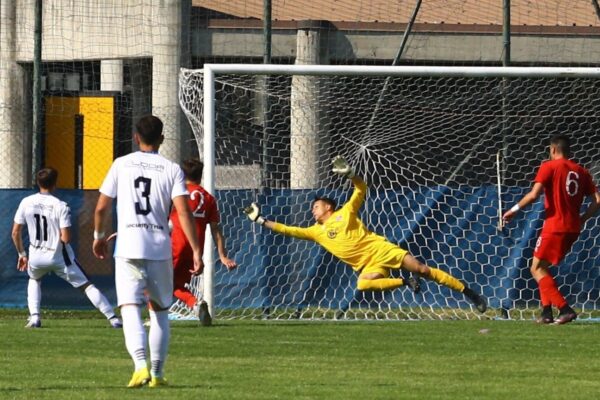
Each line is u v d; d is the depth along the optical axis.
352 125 67.06
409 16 74.50
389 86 68.81
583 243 56.97
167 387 28.55
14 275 57.53
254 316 56.00
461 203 57.16
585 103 69.38
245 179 64.06
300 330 45.91
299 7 75.50
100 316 55.25
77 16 71.94
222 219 56.44
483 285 56.84
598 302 56.97
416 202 57.25
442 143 68.50
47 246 46.97
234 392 27.69
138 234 28.30
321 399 26.67
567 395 27.75
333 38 69.94
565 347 39.72
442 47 70.62
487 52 70.62
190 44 69.12
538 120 68.88
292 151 65.62
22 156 73.06
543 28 70.88
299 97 65.62
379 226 57.16
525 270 56.75
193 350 38.34
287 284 56.47
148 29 69.25
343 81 66.75
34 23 65.62
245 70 51.19
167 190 28.73
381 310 56.69
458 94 69.69
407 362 35.22
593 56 70.88
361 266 48.41
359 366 34.06
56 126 76.62
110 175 28.81
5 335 43.50
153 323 28.72
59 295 57.34
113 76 79.88
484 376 31.73
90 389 28.17
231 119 66.50
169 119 67.38
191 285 54.38
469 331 45.84
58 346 39.47
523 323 49.94
